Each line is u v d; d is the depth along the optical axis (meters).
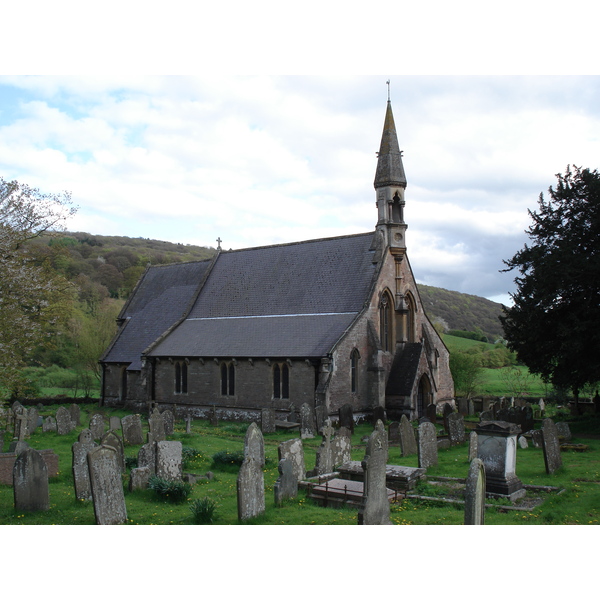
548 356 40.00
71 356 76.94
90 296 113.06
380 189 49.47
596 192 37.06
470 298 173.88
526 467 24.72
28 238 37.72
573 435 34.94
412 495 19.73
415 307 51.44
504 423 19.89
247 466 17.44
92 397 71.50
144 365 53.81
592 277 36.00
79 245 165.12
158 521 17.52
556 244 39.06
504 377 76.94
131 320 63.09
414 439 29.81
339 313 47.22
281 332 48.12
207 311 56.59
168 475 22.23
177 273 64.81
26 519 17.67
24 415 35.62
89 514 18.23
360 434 39.19
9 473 22.69
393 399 47.16
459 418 32.19
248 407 47.16
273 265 55.47
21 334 31.36
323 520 17.25
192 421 47.88
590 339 35.84
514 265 41.78
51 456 23.61
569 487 20.61
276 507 18.98
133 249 183.25
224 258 60.59
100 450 16.88
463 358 65.62
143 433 39.91
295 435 39.19
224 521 17.36
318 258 52.75
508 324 41.94
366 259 49.34
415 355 48.00
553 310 38.28
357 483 20.80
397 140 50.31
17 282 30.91
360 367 45.34
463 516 17.36
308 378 43.84
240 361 47.81
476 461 15.16
